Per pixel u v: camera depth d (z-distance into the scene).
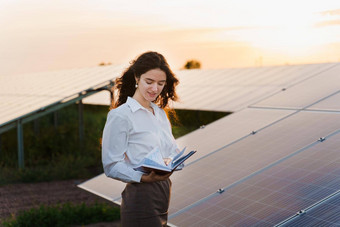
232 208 4.43
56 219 8.40
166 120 3.55
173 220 4.59
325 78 9.11
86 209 8.89
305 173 4.65
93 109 25.55
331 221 3.59
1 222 8.65
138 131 3.22
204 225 4.28
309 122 6.36
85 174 13.32
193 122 18.73
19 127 13.87
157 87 3.17
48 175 12.93
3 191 11.40
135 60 3.25
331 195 3.98
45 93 17.27
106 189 6.11
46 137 16.38
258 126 7.04
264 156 5.59
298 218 3.82
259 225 3.94
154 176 3.08
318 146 5.25
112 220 8.74
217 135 7.33
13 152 15.95
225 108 15.63
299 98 8.01
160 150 3.34
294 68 18.41
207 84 20.81
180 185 5.52
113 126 3.18
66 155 15.29
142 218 3.21
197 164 6.12
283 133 6.20
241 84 18.88
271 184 4.68
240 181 5.01
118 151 3.18
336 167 4.51
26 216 8.36
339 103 6.82
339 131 5.50
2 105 17.41
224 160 5.93
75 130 18.02
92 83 16.20
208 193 5.00
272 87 16.48
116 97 3.53
